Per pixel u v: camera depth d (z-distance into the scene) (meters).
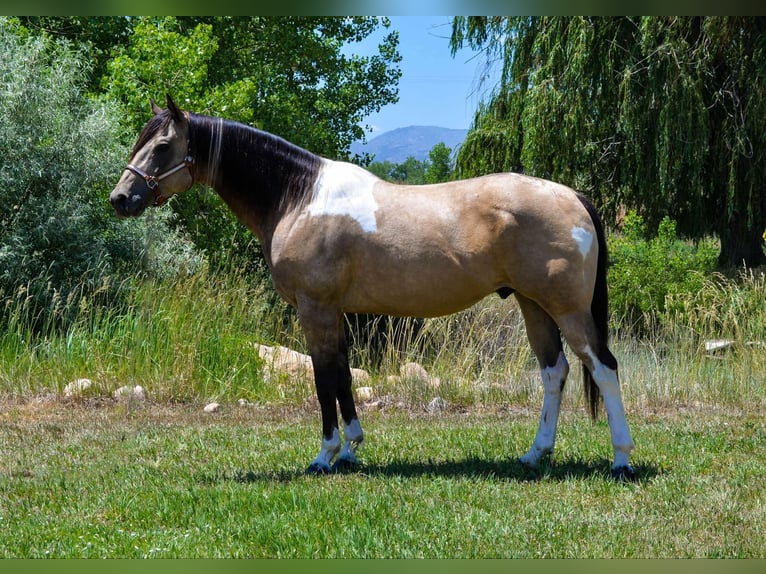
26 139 11.32
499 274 5.30
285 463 6.06
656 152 14.05
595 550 4.09
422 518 4.59
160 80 14.13
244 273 12.59
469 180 5.46
